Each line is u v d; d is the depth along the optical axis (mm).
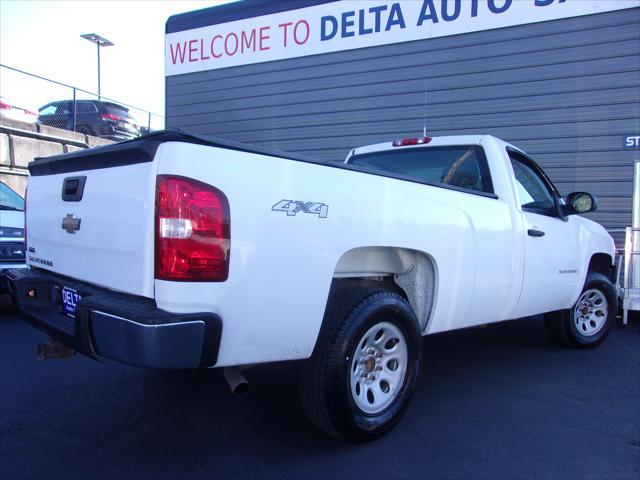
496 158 4090
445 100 9562
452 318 3443
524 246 4004
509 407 3613
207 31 11711
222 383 4023
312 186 2555
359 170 2852
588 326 5223
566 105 8688
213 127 11852
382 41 10000
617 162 8414
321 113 10688
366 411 2955
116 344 2221
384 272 3309
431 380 4172
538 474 2711
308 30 10656
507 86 9078
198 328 2172
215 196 2205
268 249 2363
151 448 2951
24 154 11734
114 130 14352
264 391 3859
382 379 3084
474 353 4980
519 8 8891
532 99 8914
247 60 11352
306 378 2773
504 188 3998
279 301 2424
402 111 9945
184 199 2160
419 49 9719
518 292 3988
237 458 2842
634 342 5504
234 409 3514
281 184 2428
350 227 2699
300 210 2482
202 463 2781
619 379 4238
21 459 2803
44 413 3418
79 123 14000
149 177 2246
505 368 4512
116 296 2461
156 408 3523
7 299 6234
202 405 3582
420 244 3098
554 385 4078
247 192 2303
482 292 3625
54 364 4398
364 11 10102
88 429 3189
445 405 3637
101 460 2809
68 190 2916
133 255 2363
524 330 5941
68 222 2910
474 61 9289
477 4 9180
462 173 4254
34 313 2992
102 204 2586
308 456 2871
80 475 2646
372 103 10203
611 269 5734
